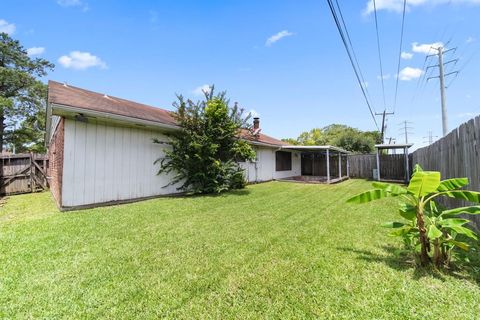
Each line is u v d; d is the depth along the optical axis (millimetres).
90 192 7086
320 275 2975
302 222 5363
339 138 27469
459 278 2861
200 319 2221
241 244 4035
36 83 23578
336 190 10867
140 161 8375
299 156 20906
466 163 4691
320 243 4047
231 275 3000
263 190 10812
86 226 5078
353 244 3984
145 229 4875
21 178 10836
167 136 9273
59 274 3029
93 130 7188
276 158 16953
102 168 7367
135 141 8250
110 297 2555
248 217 5832
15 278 2926
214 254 3639
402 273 2996
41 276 2977
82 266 3248
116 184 7688
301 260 3398
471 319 2176
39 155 11773
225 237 4391
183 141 9047
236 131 9961
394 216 5824
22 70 23156
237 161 11273
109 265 3279
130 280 2895
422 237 3129
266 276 2967
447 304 2389
